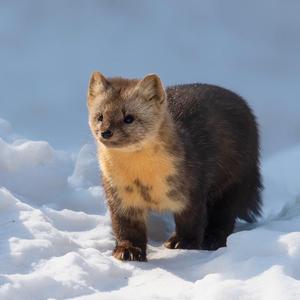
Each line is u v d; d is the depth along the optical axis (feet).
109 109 58.29
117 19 135.44
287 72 122.52
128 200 59.88
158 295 48.62
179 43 129.08
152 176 58.80
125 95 58.65
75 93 111.34
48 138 94.68
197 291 49.03
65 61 122.31
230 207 69.15
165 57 124.77
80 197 70.08
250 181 71.31
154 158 58.34
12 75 116.47
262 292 47.57
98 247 60.70
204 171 63.10
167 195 59.57
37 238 55.72
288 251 52.31
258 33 132.98
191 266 55.77
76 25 133.39
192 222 61.67
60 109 105.70
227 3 138.41
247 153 70.33
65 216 64.23
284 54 127.54
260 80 119.55
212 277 50.42
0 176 68.80
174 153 59.00
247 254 53.52
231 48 128.47
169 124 59.57
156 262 57.77
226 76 120.06
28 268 51.70
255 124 72.69
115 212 60.59
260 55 127.24
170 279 52.70
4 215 59.06
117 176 59.31
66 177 71.31
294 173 87.45
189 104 66.39
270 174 87.04
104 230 63.93
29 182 69.41
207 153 64.13
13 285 47.37
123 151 57.93
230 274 50.67
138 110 58.23
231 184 69.15
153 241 66.95
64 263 51.72
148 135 57.98
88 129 98.27
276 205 79.87
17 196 66.95
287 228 61.11
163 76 118.32
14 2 138.10
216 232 68.13
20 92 110.83
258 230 55.21
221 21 135.33
